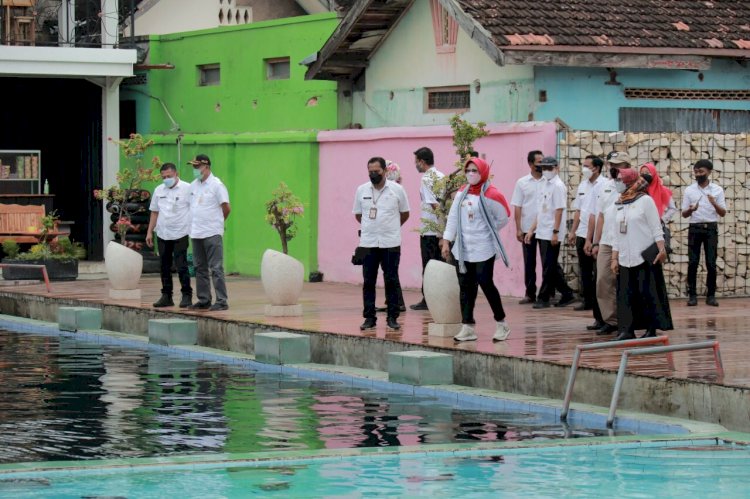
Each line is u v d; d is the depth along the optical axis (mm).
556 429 11938
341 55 25125
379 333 16219
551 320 17609
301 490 9391
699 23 22641
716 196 19750
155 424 12133
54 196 29062
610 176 16172
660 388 12273
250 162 26547
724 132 22578
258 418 12469
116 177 27156
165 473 9984
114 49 28297
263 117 27969
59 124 30812
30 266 23359
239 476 9867
